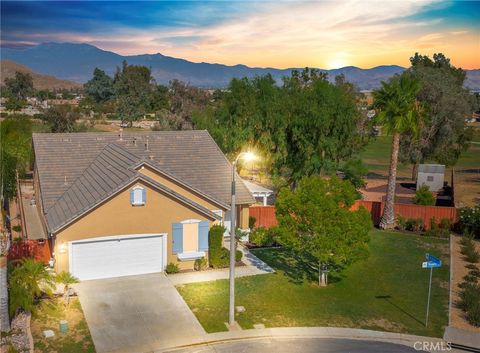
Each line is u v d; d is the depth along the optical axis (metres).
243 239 31.58
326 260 22.75
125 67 168.00
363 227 23.66
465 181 56.25
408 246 31.86
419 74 52.56
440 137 53.06
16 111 115.06
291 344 18.86
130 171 25.62
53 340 18.48
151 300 22.45
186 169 32.81
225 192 31.67
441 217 35.66
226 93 46.38
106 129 92.00
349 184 24.92
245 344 18.77
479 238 34.03
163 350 18.14
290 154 42.22
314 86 42.66
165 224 25.73
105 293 23.09
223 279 25.23
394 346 18.94
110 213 24.58
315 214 22.94
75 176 30.75
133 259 25.47
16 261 23.08
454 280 26.00
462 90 57.16
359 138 47.50
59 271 24.09
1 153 38.88
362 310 22.16
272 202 42.59
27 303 19.62
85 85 172.50
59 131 67.62
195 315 21.05
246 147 43.12
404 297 23.72
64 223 23.52
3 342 17.78
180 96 96.88
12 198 39.47
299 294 23.72
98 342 18.48
